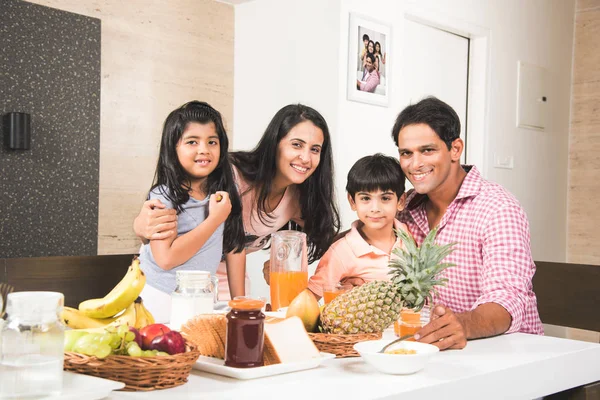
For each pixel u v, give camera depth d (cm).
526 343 150
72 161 354
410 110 196
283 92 393
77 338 110
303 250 171
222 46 424
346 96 368
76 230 357
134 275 129
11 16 328
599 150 558
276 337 123
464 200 193
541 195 543
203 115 205
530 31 522
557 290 206
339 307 134
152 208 195
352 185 208
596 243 560
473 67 480
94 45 361
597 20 559
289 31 390
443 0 436
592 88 563
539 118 534
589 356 145
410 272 137
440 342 140
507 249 177
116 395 101
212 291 139
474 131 482
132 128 384
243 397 102
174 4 399
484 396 121
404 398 107
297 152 211
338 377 116
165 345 110
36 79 338
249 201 227
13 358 89
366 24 378
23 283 223
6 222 329
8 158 329
